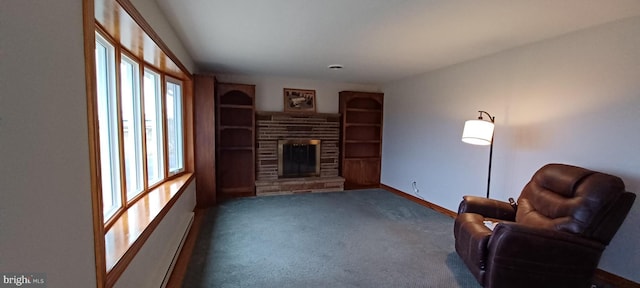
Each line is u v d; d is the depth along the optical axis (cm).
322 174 554
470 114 369
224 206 420
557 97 270
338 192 525
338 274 232
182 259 252
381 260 258
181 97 377
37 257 81
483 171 350
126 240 161
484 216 270
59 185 90
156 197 254
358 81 555
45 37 83
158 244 212
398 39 284
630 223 222
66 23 94
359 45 307
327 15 225
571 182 217
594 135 243
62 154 92
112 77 201
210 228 329
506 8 207
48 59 84
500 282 201
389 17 228
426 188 452
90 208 110
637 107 217
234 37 284
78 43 102
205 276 224
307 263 249
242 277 224
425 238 311
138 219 195
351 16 227
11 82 70
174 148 365
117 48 203
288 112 520
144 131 263
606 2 194
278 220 360
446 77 411
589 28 244
